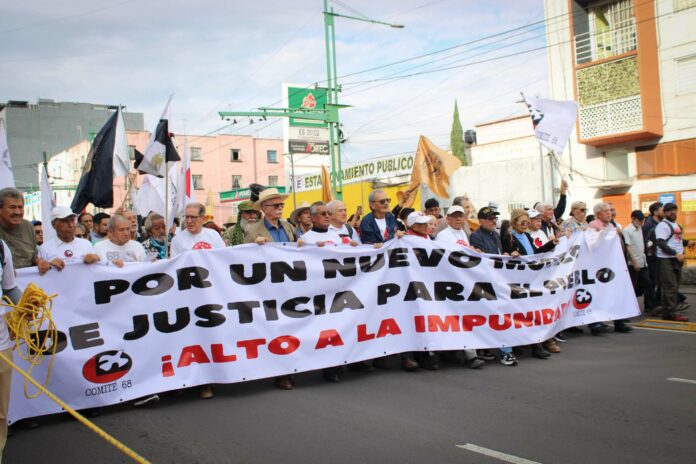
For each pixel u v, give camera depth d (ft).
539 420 16.43
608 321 30.40
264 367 19.86
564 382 20.27
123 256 20.65
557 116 33.60
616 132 69.10
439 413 17.24
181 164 35.58
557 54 74.49
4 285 14.70
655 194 67.82
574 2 72.23
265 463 13.94
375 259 22.26
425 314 22.53
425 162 36.14
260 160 201.26
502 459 13.83
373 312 21.95
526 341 23.68
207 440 15.52
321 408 18.01
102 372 17.89
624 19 68.95
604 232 28.14
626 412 16.96
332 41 86.89
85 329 17.87
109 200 26.61
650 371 21.50
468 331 22.91
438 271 23.09
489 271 23.72
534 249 27.12
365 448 14.70
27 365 16.96
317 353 20.75
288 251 20.93
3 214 17.03
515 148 99.96
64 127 187.21
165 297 19.06
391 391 19.71
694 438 14.93
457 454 14.19
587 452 14.14
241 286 20.07
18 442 15.88
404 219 30.89
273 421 16.89
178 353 19.03
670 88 65.51
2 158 21.34
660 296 34.96
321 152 145.48
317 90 143.23
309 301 20.98
